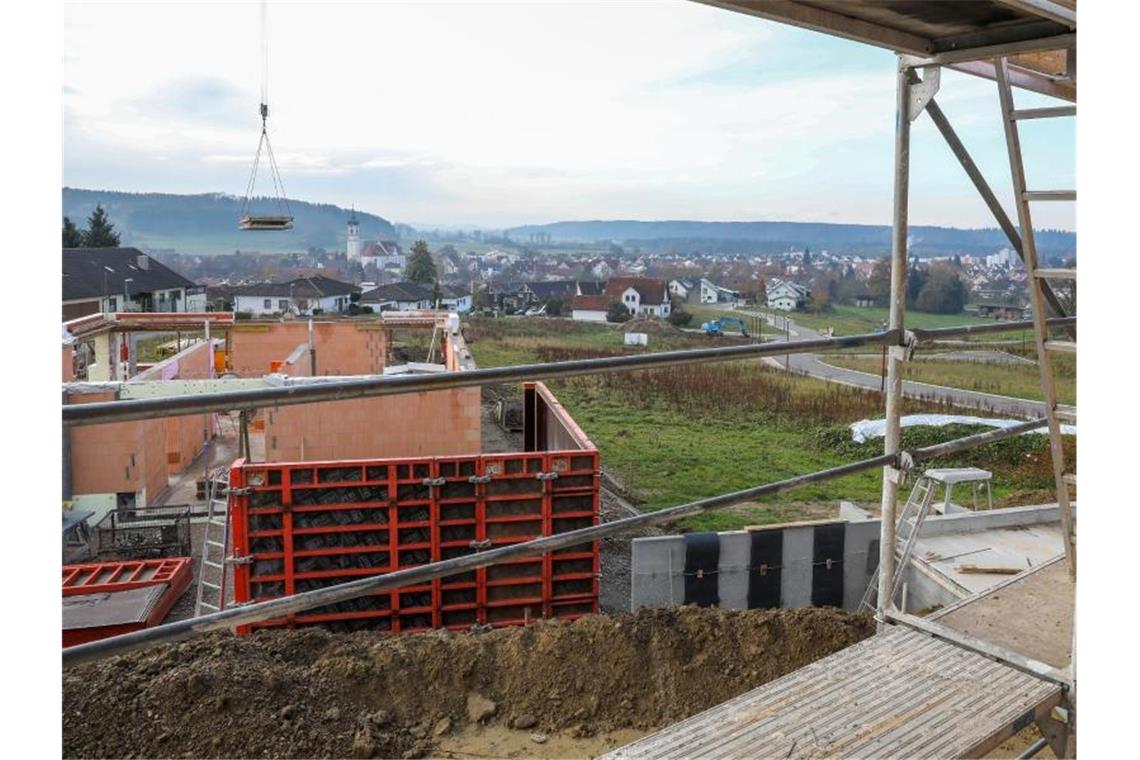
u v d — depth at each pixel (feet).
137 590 29.12
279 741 18.56
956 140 11.00
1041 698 9.41
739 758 8.14
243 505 25.41
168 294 174.40
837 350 10.24
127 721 18.49
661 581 27.84
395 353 92.68
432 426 33.71
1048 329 11.62
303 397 6.71
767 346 9.54
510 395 77.41
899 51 10.13
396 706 20.48
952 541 28.40
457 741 19.75
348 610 26.32
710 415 74.49
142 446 38.83
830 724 8.79
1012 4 7.80
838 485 50.85
